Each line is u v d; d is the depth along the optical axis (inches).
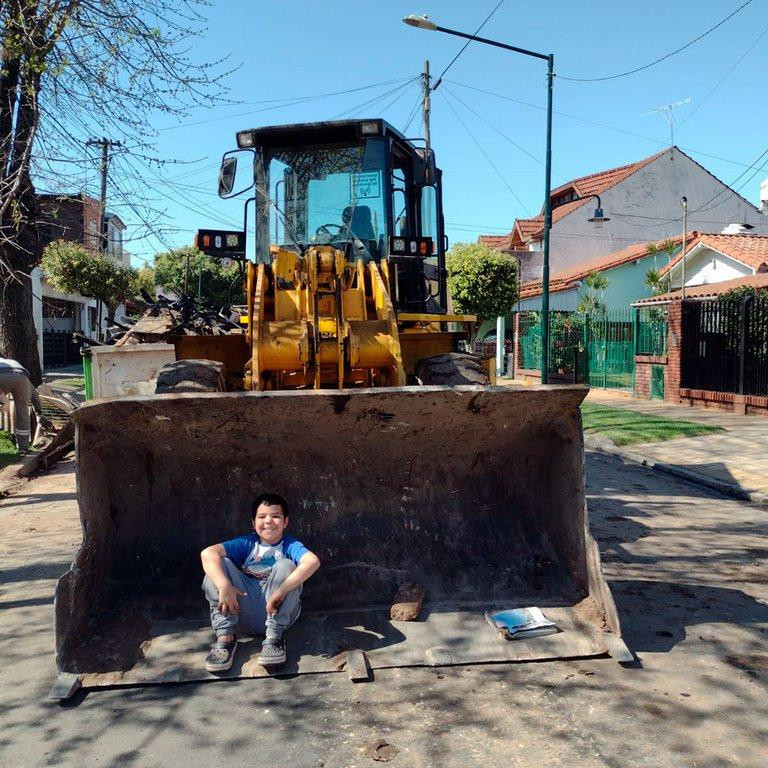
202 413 155.8
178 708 135.6
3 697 141.9
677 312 614.9
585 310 930.7
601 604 161.6
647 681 143.9
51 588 204.4
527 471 185.3
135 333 294.0
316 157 250.7
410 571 173.3
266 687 142.2
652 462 386.0
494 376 282.8
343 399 155.9
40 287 1090.1
